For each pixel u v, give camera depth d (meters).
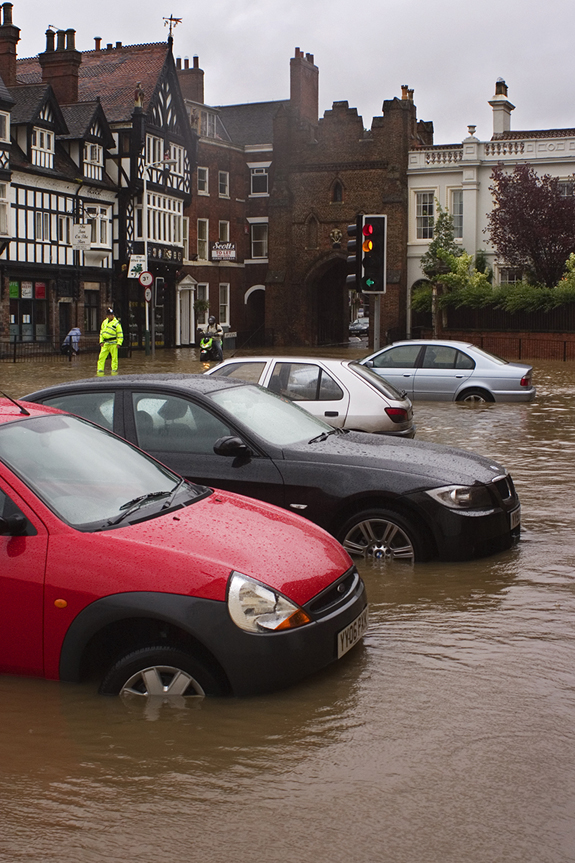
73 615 4.55
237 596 4.46
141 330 50.03
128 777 3.91
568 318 38.31
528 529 8.58
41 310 43.16
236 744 4.20
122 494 5.18
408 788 3.81
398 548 7.32
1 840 3.45
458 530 7.20
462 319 41.06
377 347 15.21
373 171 51.62
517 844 3.40
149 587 4.47
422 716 4.52
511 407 18.88
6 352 40.28
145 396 7.56
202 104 55.62
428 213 51.31
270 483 7.17
